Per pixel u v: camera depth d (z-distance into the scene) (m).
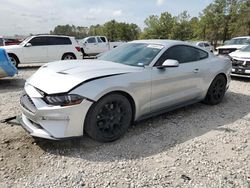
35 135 3.49
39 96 3.48
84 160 3.36
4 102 5.86
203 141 4.03
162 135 4.19
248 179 3.06
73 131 3.47
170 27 66.69
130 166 3.26
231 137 4.21
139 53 4.66
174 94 4.73
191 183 2.96
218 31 53.44
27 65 14.96
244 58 8.77
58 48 14.05
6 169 3.11
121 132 3.96
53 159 3.37
